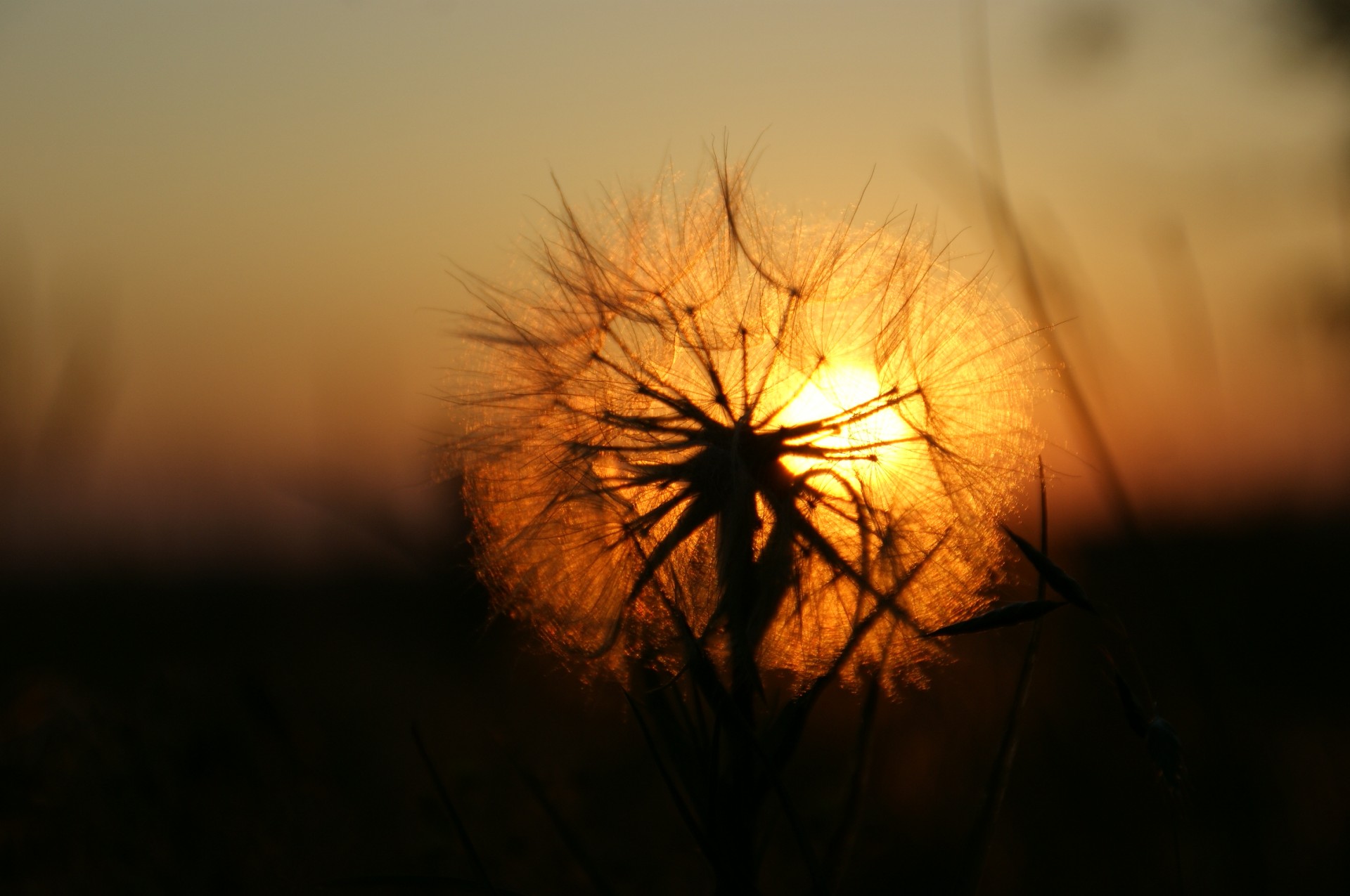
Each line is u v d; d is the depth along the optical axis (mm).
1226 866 2119
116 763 2771
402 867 2641
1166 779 1696
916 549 2145
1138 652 2686
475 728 3070
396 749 3131
